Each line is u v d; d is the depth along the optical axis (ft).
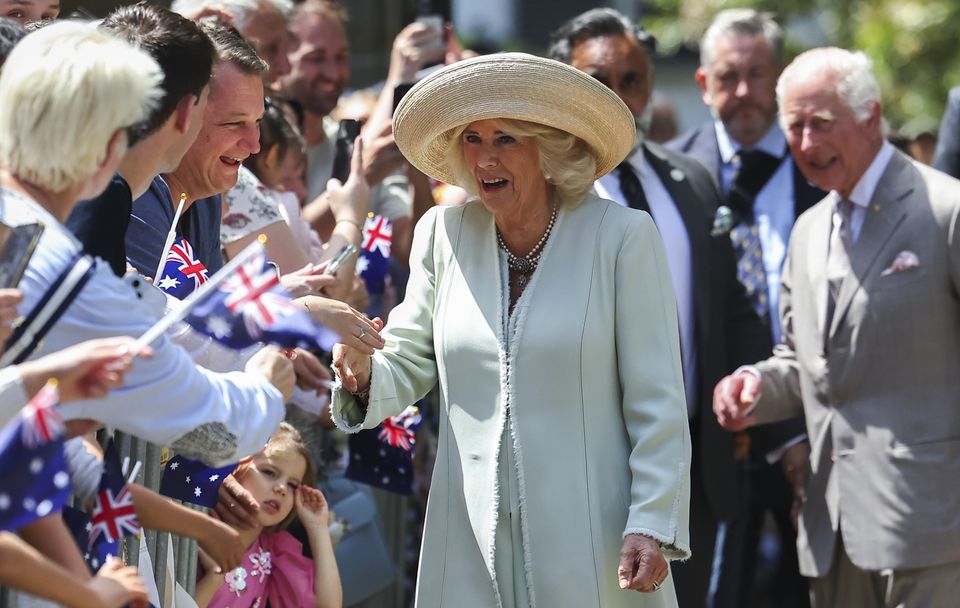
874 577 61.05
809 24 174.60
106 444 33.99
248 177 55.31
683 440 43.75
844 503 60.18
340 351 43.50
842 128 59.98
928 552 58.08
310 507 50.31
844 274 60.64
